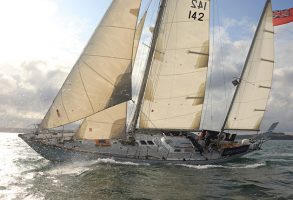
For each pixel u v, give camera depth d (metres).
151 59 26.23
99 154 22.77
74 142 23.06
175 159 24.23
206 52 27.69
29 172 20.70
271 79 29.86
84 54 22.44
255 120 29.95
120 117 23.09
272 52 29.62
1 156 31.59
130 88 22.44
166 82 26.83
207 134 26.67
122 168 21.81
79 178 18.81
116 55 22.42
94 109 22.17
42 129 22.44
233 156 27.48
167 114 26.94
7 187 16.72
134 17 22.78
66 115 22.11
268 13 29.30
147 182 18.52
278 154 40.38
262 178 21.66
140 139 24.33
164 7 26.30
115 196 15.45
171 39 26.80
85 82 22.14
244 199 16.06
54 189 16.41
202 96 27.77
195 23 27.27
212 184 19.05
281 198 16.39
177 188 17.59
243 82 29.34
